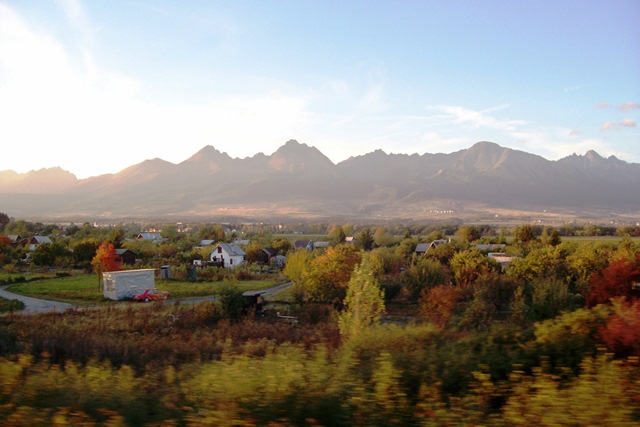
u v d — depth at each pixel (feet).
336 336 50.49
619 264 54.80
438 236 316.40
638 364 19.29
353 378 18.80
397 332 25.89
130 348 37.81
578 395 15.12
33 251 234.79
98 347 36.63
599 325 22.71
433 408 16.03
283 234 618.03
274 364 19.85
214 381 18.54
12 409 17.26
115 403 18.16
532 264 116.98
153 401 18.57
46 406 18.06
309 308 88.69
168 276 172.24
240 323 76.79
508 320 62.90
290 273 134.41
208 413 15.80
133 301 119.75
